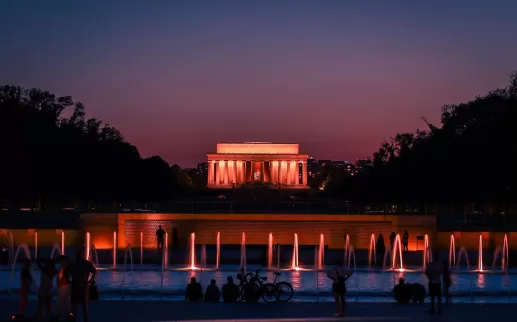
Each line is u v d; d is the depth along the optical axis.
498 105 145.12
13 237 101.19
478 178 121.00
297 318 44.19
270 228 107.12
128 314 45.41
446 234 102.06
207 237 106.31
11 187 138.88
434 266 47.12
